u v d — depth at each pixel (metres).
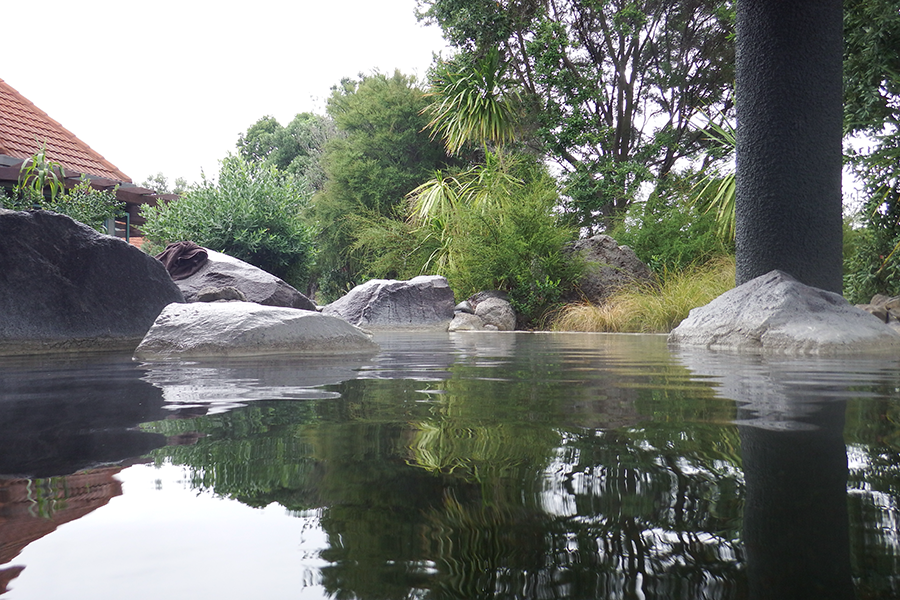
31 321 4.09
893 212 6.66
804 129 4.52
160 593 0.44
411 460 0.90
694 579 0.47
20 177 8.84
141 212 11.97
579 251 10.53
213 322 3.73
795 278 4.51
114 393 1.83
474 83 13.68
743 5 4.79
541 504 0.67
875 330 3.86
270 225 12.45
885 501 0.68
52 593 0.44
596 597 0.43
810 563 0.50
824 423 1.22
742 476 0.80
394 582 0.46
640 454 0.94
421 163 19.80
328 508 0.66
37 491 0.75
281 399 1.67
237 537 0.57
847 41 6.55
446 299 10.41
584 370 2.59
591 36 16.19
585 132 14.71
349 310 10.20
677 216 11.15
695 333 4.52
